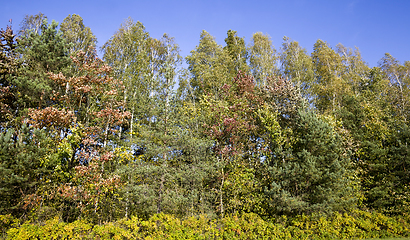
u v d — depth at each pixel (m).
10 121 17.61
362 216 16.97
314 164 16.44
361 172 20.34
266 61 29.30
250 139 22.08
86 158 16.83
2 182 12.62
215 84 25.66
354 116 22.66
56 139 16.55
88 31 27.48
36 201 14.00
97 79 19.45
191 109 22.47
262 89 24.11
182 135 17.91
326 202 15.59
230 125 20.12
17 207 13.26
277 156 19.02
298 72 29.05
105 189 15.52
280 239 14.09
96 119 19.25
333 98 28.50
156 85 21.88
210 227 14.23
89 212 16.58
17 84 17.42
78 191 15.47
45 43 19.94
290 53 31.19
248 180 18.58
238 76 24.31
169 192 16.50
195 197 16.30
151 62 25.47
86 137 17.81
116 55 25.08
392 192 18.62
